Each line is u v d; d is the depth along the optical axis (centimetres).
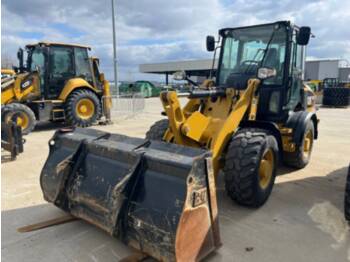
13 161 543
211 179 240
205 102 402
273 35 418
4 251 272
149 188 247
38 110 859
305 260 261
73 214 304
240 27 441
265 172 358
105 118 995
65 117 898
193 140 348
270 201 377
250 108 373
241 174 326
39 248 277
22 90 840
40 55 891
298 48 454
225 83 438
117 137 300
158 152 258
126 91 2612
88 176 294
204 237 240
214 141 329
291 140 457
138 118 1140
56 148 337
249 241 289
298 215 342
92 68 972
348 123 1047
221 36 460
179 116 345
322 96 1794
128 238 251
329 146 678
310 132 518
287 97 434
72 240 288
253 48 432
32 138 757
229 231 306
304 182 446
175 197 228
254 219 331
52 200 314
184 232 222
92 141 306
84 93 914
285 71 413
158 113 1313
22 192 401
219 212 345
